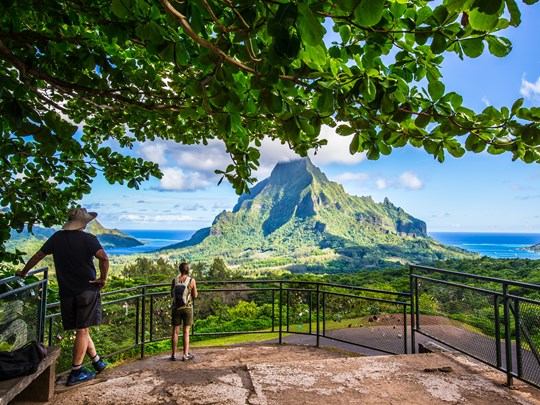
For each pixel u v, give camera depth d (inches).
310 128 73.0
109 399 118.9
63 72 108.4
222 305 407.2
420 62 78.2
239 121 74.0
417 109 77.7
